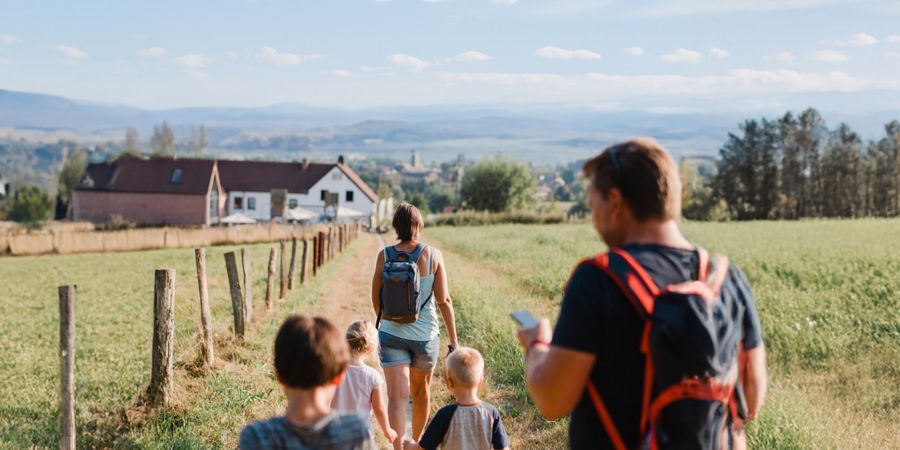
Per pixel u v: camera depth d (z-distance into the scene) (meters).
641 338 2.27
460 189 99.69
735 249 23.72
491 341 10.41
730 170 94.00
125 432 7.14
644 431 2.29
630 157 2.48
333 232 29.73
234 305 11.08
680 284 2.32
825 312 11.55
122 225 76.81
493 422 4.96
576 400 2.38
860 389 8.45
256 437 2.75
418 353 6.17
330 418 2.83
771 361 9.62
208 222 89.44
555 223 70.88
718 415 2.29
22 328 15.80
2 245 42.59
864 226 39.72
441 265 6.34
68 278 27.30
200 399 7.81
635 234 2.50
